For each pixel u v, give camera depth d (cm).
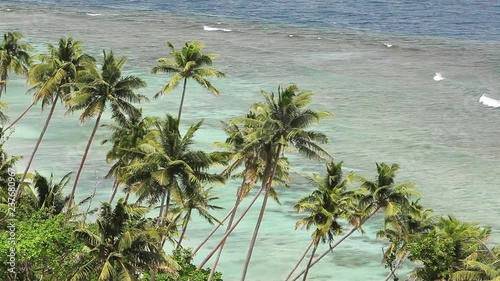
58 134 13688
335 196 7694
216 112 15388
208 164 6850
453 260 7438
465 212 11381
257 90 17062
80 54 9262
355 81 18100
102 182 11781
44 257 6431
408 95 17100
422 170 12912
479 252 7469
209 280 7569
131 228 5584
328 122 15162
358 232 10650
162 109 15450
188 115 15150
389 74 18862
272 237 10400
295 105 7406
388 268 9706
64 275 6150
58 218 6712
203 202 7294
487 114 15950
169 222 7669
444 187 12256
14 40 10894
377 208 8138
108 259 5550
